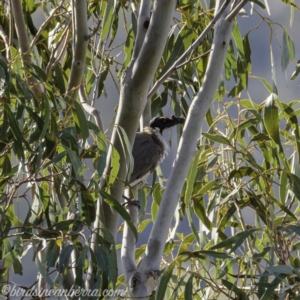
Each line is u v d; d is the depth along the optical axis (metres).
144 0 8.09
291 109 9.26
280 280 7.49
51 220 7.45
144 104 7.47
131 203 9.05
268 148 9.15
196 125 7.80
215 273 8.96
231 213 8.94
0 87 6.93
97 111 8.43
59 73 8.34
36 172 6.53
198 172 9.48
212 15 10.44
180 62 8.75
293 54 9.35
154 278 7.59
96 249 6.70
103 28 8.78
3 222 7.05
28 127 7.68
